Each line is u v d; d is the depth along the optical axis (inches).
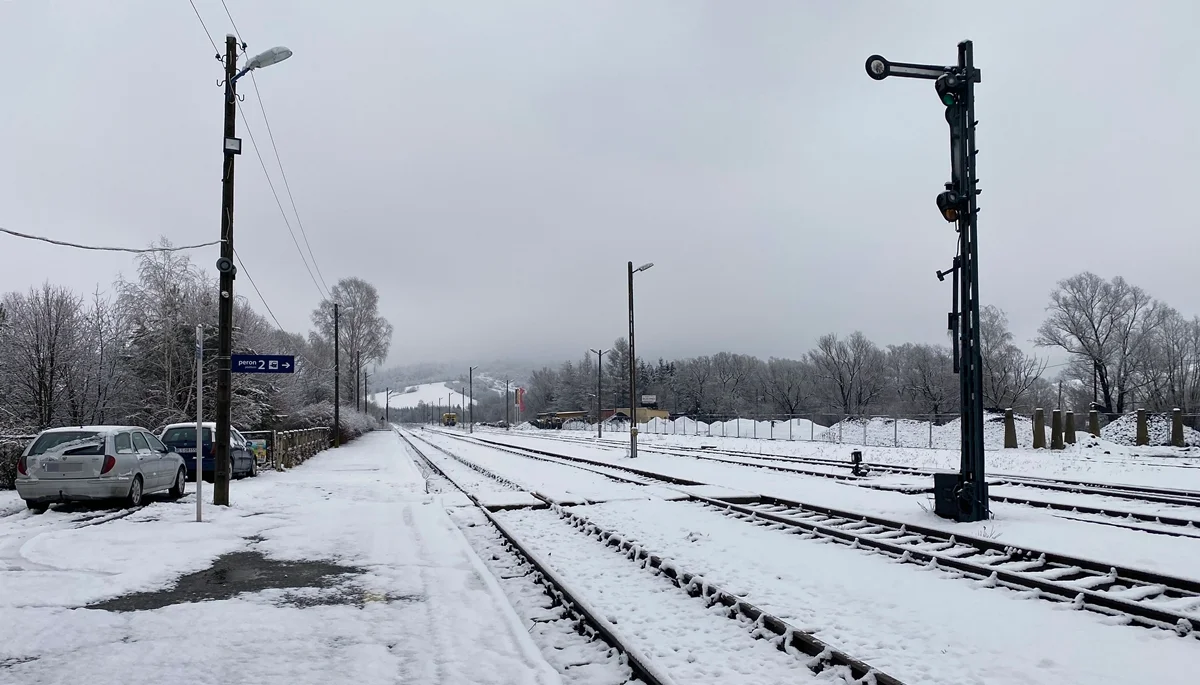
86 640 251.9
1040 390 2869.1
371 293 3179.1
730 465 1015.0
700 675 214.8
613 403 4874.5
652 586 322.3
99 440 574.6
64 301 1176.8
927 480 749.3
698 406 4436.5
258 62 602.5
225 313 608.7
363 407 3939.5
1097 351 2274.9
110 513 560.1
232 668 223.9
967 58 479.5
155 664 228.1
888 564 353.7
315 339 3080.7
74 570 360.5
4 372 1131.9
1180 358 2294.5
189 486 791.1
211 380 1365.7
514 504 604.7
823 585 310.5
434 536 449.1
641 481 780.6
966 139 478.9
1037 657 220.4
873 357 3390.7
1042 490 645.3
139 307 1321.4
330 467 1120.2
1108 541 387.5
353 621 272.5
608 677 219.1
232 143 611.5
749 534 444.1
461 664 222.5
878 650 228.2
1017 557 359.9
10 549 415.2
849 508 523.5
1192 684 198.7
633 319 1245.7
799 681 209.8
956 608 274.5
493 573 359.9
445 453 1578.5
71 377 1214.9
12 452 748.6
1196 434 1241.4
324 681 212.2
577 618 275.4
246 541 443.2
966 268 471.8
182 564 376.2
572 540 443.5
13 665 227.8
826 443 1635.1
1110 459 941.8
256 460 1050.7
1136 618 254.5
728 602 283.1
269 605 297.0
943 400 2930.6
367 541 440.1
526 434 3189.0
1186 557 348.2
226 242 609.0
